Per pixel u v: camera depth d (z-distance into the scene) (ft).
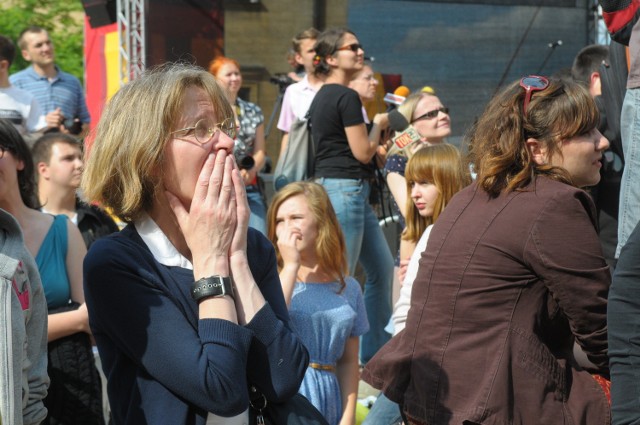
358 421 18.61
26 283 10.61
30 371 10.88
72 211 18.89
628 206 15.29
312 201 16.26
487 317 10.52
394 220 28.40
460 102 44.06
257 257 9.89
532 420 10.18
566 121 10.77
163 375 8.59
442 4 43.52
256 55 41.83
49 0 83.92
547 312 10.51
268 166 32.60
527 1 44.62
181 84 9.07
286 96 31.83
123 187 9.02
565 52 45.24
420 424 10.99
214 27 40.93
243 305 9.10
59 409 15.02
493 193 10.97
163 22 39.91
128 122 9.04
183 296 9.01
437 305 10.91
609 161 19.34
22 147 15.84
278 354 9.15
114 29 43.96
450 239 11.02
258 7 41.63
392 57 43.11
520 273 10.43
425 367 10.87
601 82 19.52
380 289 25.57
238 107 28.35
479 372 10.44
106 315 8.81
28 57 37.24
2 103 31.81
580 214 10.30
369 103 40.86
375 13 42.86
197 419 8.70
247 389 8.96
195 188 9.11
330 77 26.89
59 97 37.40
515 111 10.98
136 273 8.86
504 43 44.47
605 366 10.43
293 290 15.55
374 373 11.48
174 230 9.32
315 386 15.30
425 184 17.53
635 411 9.16
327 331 15.65
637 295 9.30
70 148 18.76
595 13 45.50
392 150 23.84
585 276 10.09
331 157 24.98
